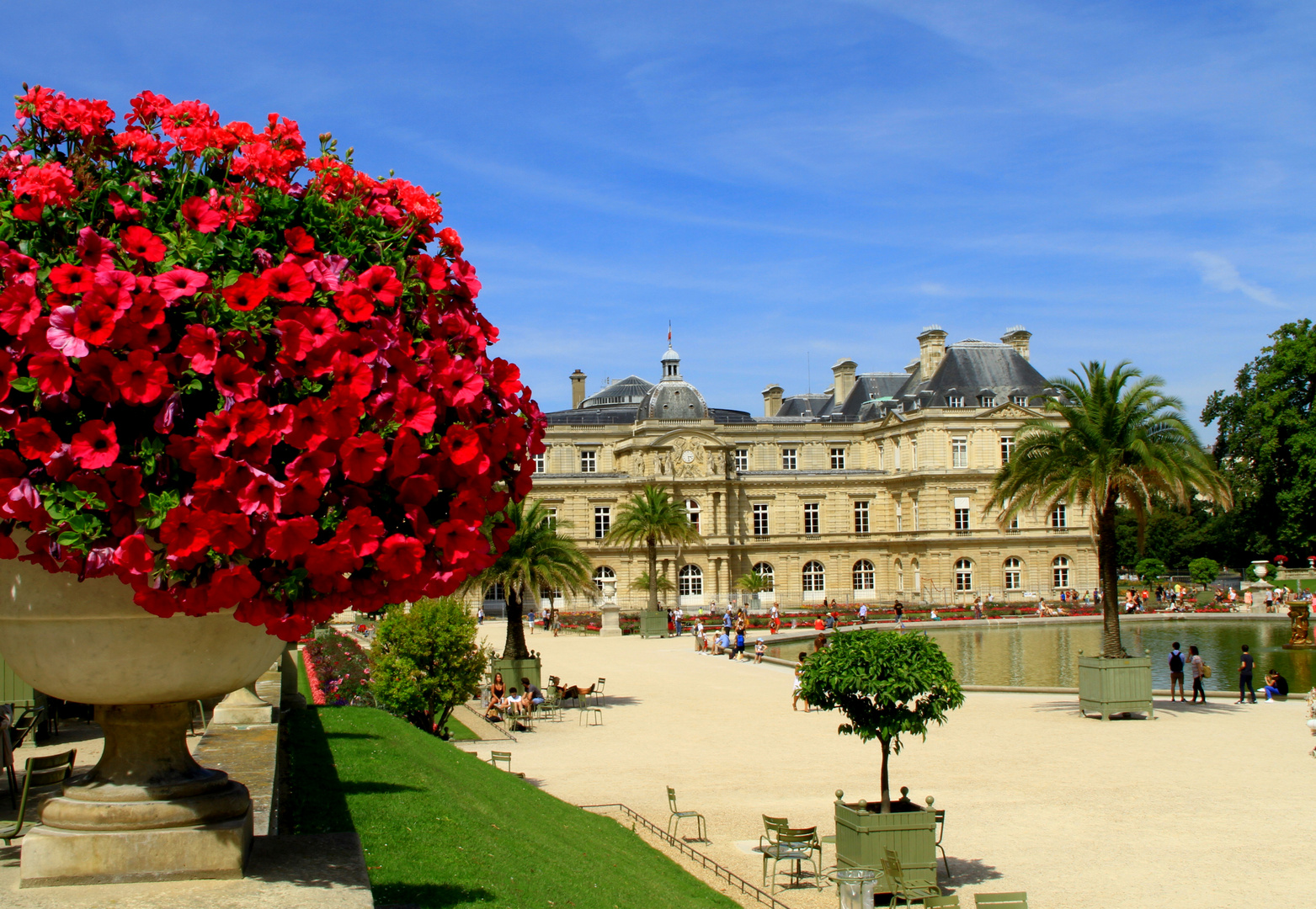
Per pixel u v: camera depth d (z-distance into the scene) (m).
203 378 6.58
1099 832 21.28
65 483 6.27
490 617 96.94
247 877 7.41
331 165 8.20
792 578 102.12
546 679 48.50
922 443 99.56
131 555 6.09
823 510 104.19
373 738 20.52
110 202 7.21
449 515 7.24
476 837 13.97
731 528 101.50
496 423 7.72
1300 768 26.98
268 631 6.71
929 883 17.70
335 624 64.50
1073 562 99.62
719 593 97.94
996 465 99.19
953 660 56.62
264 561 6.61
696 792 25.66
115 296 6.33
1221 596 91.50
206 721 20.33
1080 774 26.72
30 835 7.14
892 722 18.33
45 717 19.19
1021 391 102.06
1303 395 86.25
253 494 6.28
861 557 103.25
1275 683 39.78
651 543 80.00
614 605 78.06
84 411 6.49
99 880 7.16
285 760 16.55
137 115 7.89
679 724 36.16
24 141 7.67
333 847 8.15
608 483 99.56
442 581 7.09
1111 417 37.91
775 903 17.72
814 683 18.91
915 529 100.44
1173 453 37.56
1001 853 20.09
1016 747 30.56
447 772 19.78
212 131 7.71
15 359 6.37
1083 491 38.38
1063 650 60.94
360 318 6.97
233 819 7.64
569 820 20.34
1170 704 38.94
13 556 6.36
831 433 111.12
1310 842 20.22
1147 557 113.44
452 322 7.81
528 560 43.28
